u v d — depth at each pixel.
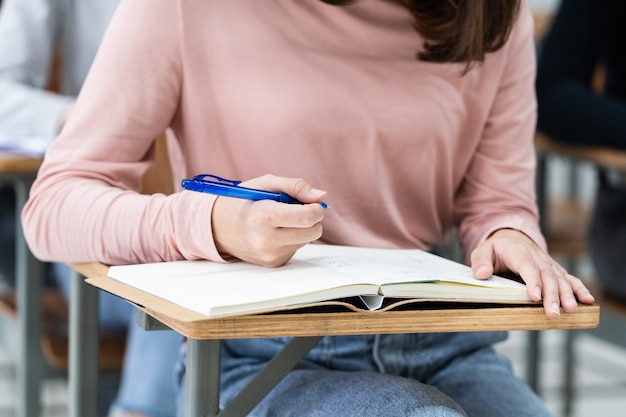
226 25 1.55
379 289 1.20
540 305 1.30
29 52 2.71
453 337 1.61
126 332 2.50
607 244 2.76
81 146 1.52
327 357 1.54
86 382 1.77
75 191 1.46
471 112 1.71
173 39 1.53
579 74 2.89
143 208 1.39
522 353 4.29
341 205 1.63
